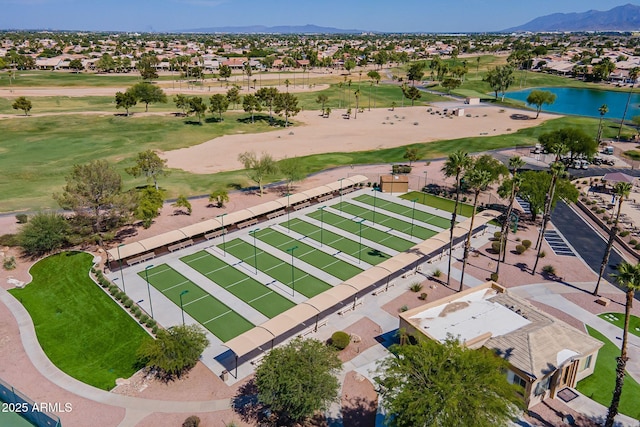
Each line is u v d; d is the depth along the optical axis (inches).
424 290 2041.1
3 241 2413.9
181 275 2178.9
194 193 3225.9
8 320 1790.1
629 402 1391.5
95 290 2016.5
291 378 1219.2
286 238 2583.7
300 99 7263.8
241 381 1487.5
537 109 6397.6
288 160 3435.0
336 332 1646.2
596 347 1462.8
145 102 6328.7
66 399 1398.9
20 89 7042.3
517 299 1756.9
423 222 2792.8
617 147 4500.5
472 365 1133.1
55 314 1840.6
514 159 2568.9
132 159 3966.5
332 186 3149.6
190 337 1513.3
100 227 2479.1
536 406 1385.3
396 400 1082.1
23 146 4247.0
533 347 1425.9
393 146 4591.5
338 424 1315.2
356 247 2469.2
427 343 1222.9
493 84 7490.2
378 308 1904.5
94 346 1656.0
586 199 3125.0
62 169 3634.4
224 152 4379.9
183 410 1360.7
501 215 2642.7
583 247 2464.3
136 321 1806.1
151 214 2603.3
